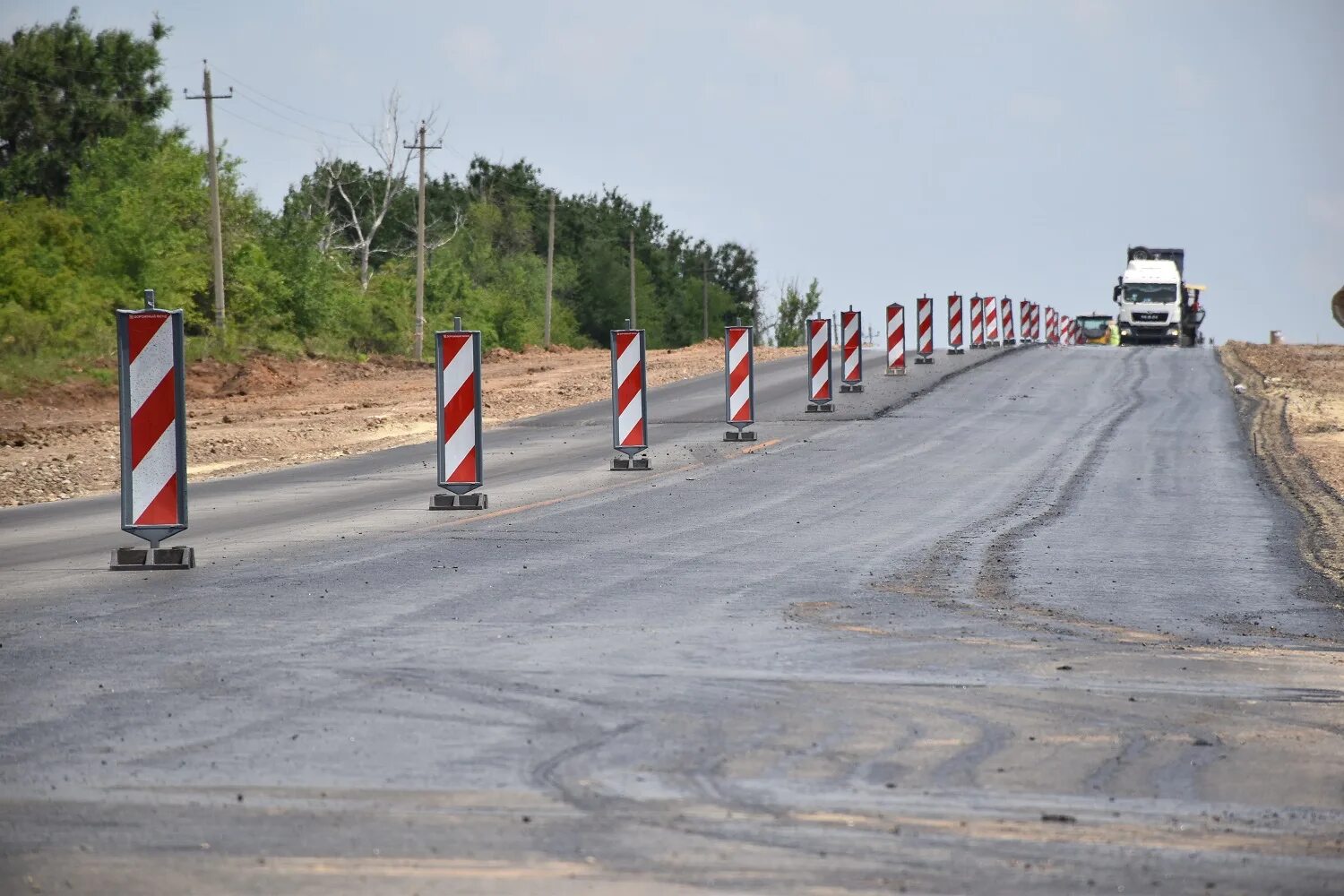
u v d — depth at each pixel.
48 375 123.94
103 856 14.43
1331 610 32.56
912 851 14.77
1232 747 19.58
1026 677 24.05
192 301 175.38
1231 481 58.78
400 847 14.72
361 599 31.27
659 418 86.56
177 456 36.72
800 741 19.39
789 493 54.25
